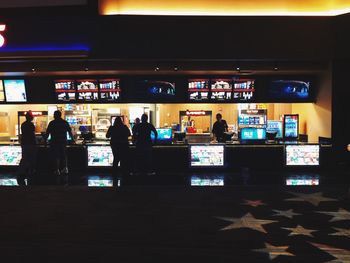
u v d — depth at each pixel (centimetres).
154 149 1028
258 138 1048
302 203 694
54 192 794
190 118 1273
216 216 616
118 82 1108
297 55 966
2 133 1277
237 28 921
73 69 1027
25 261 438
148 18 909
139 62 1021
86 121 1239
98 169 1039
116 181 908
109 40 940
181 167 1032
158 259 441
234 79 1102
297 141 1116
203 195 761
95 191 802
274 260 436
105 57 968
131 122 1230
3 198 744
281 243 492
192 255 453
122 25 919
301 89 1111
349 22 891
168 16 907
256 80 1107
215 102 1112
